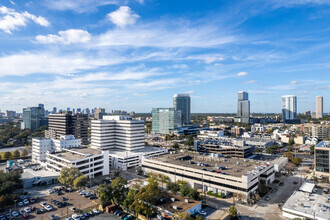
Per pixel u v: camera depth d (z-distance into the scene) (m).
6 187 124.94
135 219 106.00
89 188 144.62
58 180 157.50
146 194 104.62
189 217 94.44
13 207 118.06
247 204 119.75
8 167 188.38
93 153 180.00
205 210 111.75
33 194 135.38
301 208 102.19
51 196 132.62
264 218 105.62
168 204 111.06
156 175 159.38
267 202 123.69
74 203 122.94
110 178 167.88
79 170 160.38
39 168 184.38
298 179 164.62
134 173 182.12
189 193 118.06
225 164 155.62
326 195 118.00
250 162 163.50
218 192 133.62
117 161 198.38
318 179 162.25
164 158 174.88
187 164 155.25
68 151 193.12
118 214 109.44
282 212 110.31
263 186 139.88
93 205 120.75
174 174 153.50
